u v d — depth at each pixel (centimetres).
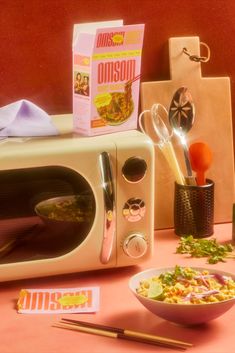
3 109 155
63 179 145
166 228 181
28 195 146
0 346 125
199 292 130
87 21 175
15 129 151
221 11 185
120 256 150
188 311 124
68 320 132
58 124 163
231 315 134
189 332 128
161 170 179
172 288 131
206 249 162
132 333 126
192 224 173
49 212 147
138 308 138
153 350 122
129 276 153
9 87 173
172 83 180
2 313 137
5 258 145
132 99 154
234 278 137
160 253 164
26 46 172
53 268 147
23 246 148
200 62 183
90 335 128
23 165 141
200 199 172
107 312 137
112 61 149
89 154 144
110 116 152
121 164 146
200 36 185
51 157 142
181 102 180
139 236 150
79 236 148
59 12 172
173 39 179
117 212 148
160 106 179
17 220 147
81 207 147
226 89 184
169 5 180
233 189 187
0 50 171
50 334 128
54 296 142
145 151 147
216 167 185
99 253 149
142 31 150
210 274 139
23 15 170
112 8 176
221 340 125
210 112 183
